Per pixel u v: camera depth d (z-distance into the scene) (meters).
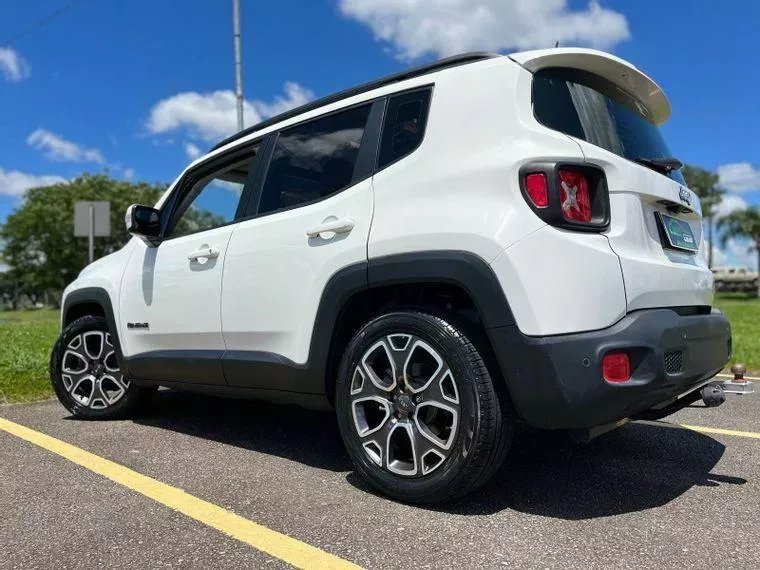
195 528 2.46
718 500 2.77
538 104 2.59
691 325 2.60
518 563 2.15
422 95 2.90
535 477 3.07
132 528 2.47
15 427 4.15
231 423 4.27
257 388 3.36
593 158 2.51
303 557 2.21
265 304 3.24
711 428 4.10
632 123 2.98
